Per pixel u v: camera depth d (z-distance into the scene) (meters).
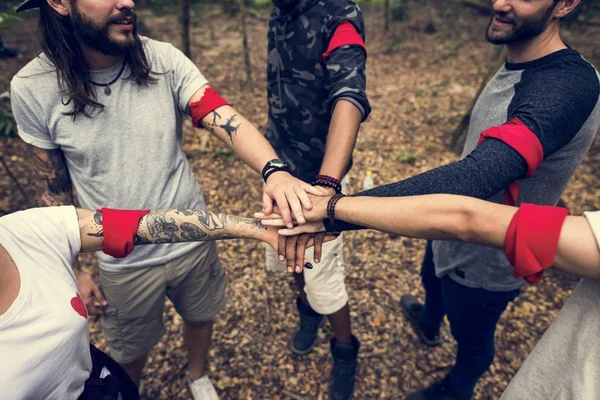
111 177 1.51
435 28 8.51
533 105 1.13
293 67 1.75
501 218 0.83
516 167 1.07
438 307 2.18
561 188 1.40
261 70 6.48
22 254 0.99
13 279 0.94
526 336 2.46
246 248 3.15
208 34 8.34
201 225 1.33
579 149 1.29
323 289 1.95
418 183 1.08
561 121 1.12
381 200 1.05
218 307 1.97
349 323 2.06
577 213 3.53
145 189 1.55
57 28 1.29
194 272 1.77
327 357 2.39
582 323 0.90
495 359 2.34
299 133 1.90
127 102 1.45
